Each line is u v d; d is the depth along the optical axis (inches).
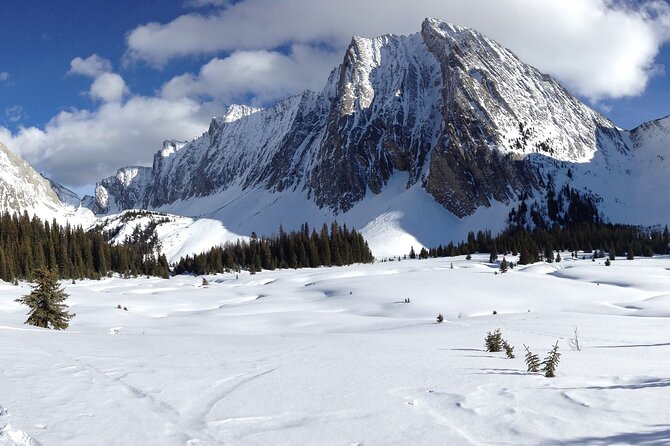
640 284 3282.5
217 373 534.9
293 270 6299.2
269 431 348.2
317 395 445.4
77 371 510.6
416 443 326.0
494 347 812.6
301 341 940.6
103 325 1822.1
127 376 499.5
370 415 385.4
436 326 1486.2
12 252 5002.5
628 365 633.0
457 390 466.0
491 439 334.0
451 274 3786.9
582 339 1028.5
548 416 382.6
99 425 341.7
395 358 677.9
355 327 1745.8
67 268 5511.8
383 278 3757.4
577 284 3201.3
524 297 2780.5
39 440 307.7
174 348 752.3
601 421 367.9
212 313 2596.0
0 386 429.4
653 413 385.4
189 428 349.1
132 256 7135.8
